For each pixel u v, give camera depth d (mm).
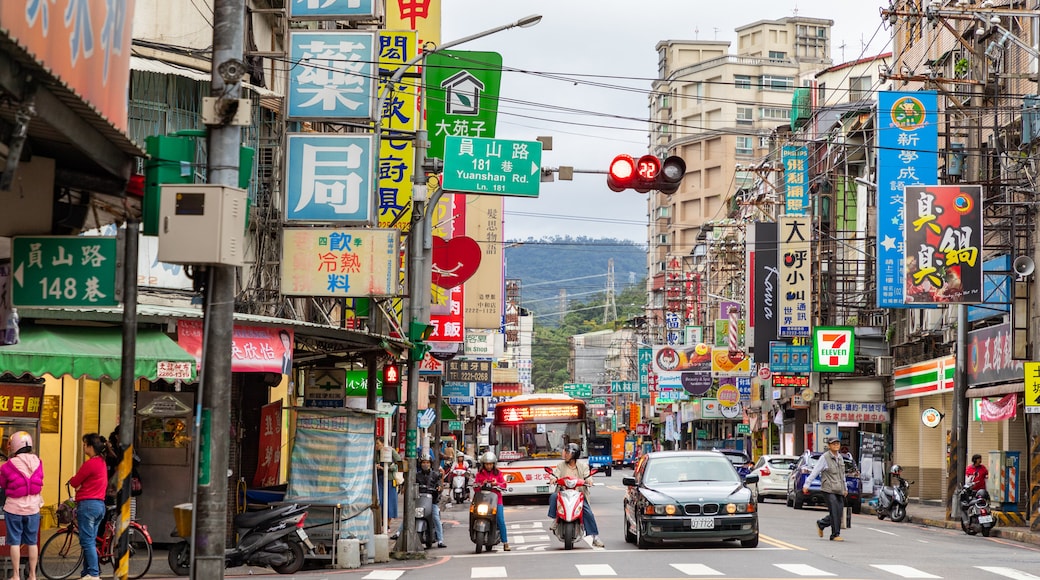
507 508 38562
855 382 48156
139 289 20234
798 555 19797
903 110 33562
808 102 61844
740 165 117000
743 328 65125
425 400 42031
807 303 48562
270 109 22656
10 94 7621
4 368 15539
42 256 10617
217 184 10789
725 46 129000
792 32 122812
